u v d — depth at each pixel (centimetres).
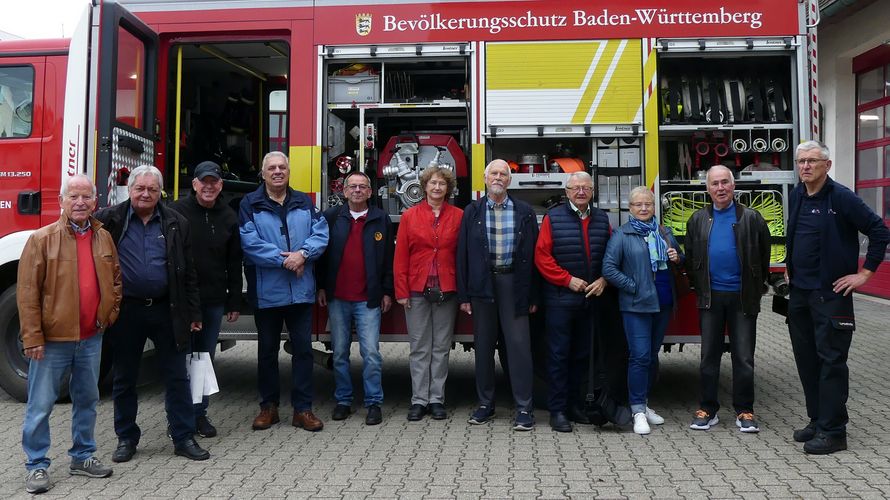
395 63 509
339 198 507
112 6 473
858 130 1053
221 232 430
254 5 505
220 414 498
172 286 380
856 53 1021
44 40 521
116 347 387
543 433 441
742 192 486
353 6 496
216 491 344
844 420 396
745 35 480
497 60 487
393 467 378
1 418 482
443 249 462
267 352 455
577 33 484
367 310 468
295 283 441
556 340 445
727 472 365
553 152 510
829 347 397
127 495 339
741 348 437
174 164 548
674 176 517
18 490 347
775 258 480
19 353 518
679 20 481
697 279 442
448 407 510
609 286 455
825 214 401
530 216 448
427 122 546
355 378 620
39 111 514
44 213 511
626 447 411
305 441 428
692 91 505
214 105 670
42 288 347
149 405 518
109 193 469
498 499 331
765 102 500
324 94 500
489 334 455
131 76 502
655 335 451
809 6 478
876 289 1011
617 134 480
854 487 340
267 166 436
